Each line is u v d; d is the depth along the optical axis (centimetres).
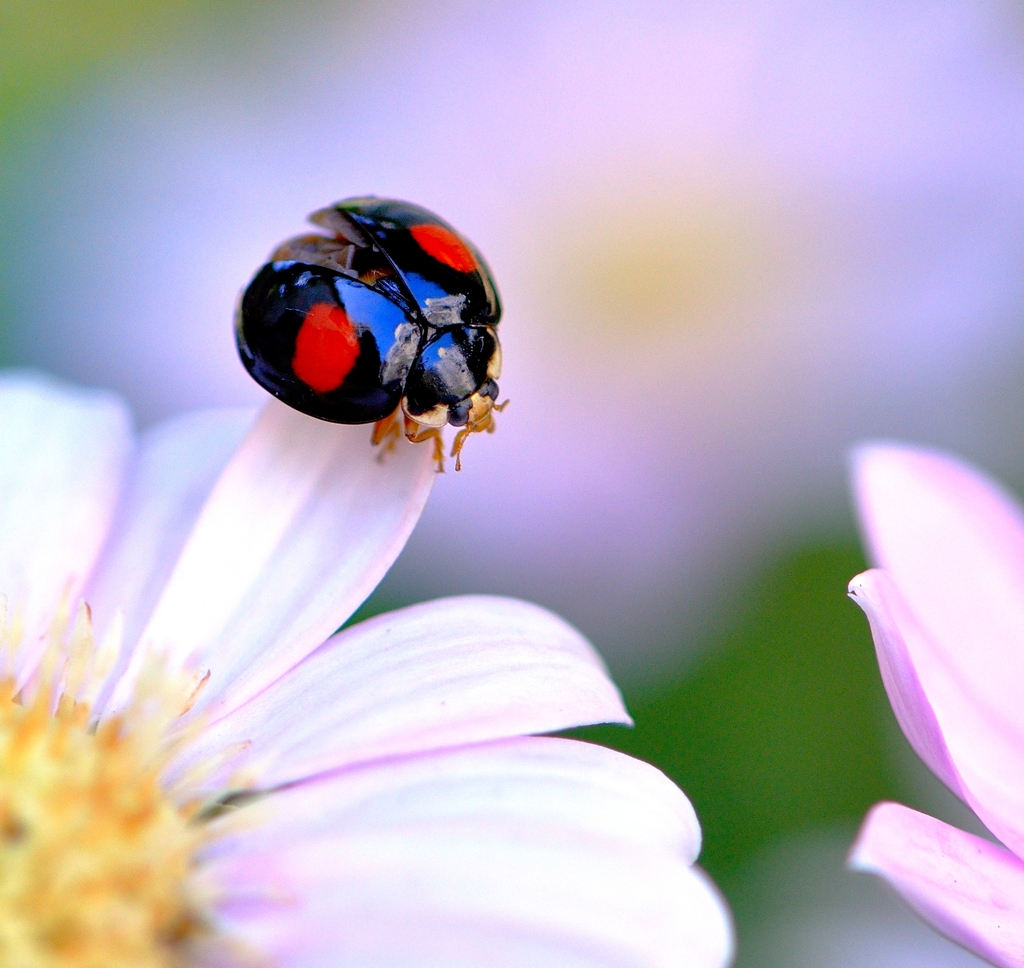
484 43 18
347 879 12
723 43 17
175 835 12
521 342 16
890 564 13
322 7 17
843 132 17
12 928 12
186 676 13
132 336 16
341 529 13
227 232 16
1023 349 16
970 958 14
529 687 12
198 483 13
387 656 12
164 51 17
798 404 16
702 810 15
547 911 12
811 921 15
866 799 15
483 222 17
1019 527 13
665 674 15
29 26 17
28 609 13
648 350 16
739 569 16
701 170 17
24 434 13
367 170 17
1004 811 13
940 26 17
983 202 16
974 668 13
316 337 13
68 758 12
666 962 12
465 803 12
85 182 16
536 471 16
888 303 16
